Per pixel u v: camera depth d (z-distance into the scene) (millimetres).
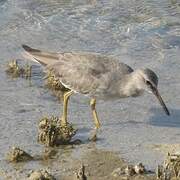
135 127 14477
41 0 22141
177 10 21094
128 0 21969
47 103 15656
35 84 16703
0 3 21969
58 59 15531
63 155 12930
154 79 14688
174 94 16188
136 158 12781
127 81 14789
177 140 13711
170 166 11984
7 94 16047
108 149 13258
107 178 11867
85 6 21656
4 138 13633
